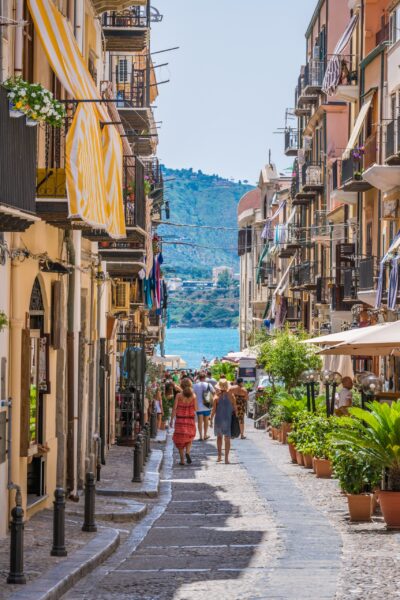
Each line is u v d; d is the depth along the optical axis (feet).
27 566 52.01
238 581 48.42
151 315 232.53
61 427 78.54
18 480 66.03
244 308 446.60
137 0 106.52
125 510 77.00
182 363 357.82
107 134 82.38
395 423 66.69
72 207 65.10
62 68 65.26
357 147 174.19
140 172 98.99
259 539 63.36
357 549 56.85
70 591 48.29
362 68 172.55
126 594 46.39
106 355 122.72
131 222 97.76
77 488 87.04
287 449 135.13
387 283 149.07
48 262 73.67
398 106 147.13
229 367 286.46
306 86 239.09
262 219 398.83
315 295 242.37
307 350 172.55
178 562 55.98
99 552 56.80
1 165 51.06
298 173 260.01
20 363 66.18
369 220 169.37
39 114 53.88
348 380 124.16
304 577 48.19
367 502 68.59
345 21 229.66
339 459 69.05
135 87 167.63
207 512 78.84
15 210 53.01
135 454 94.99
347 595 43.32
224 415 117.50
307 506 78.84
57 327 77.41
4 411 62.13
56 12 66.90
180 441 116.26
